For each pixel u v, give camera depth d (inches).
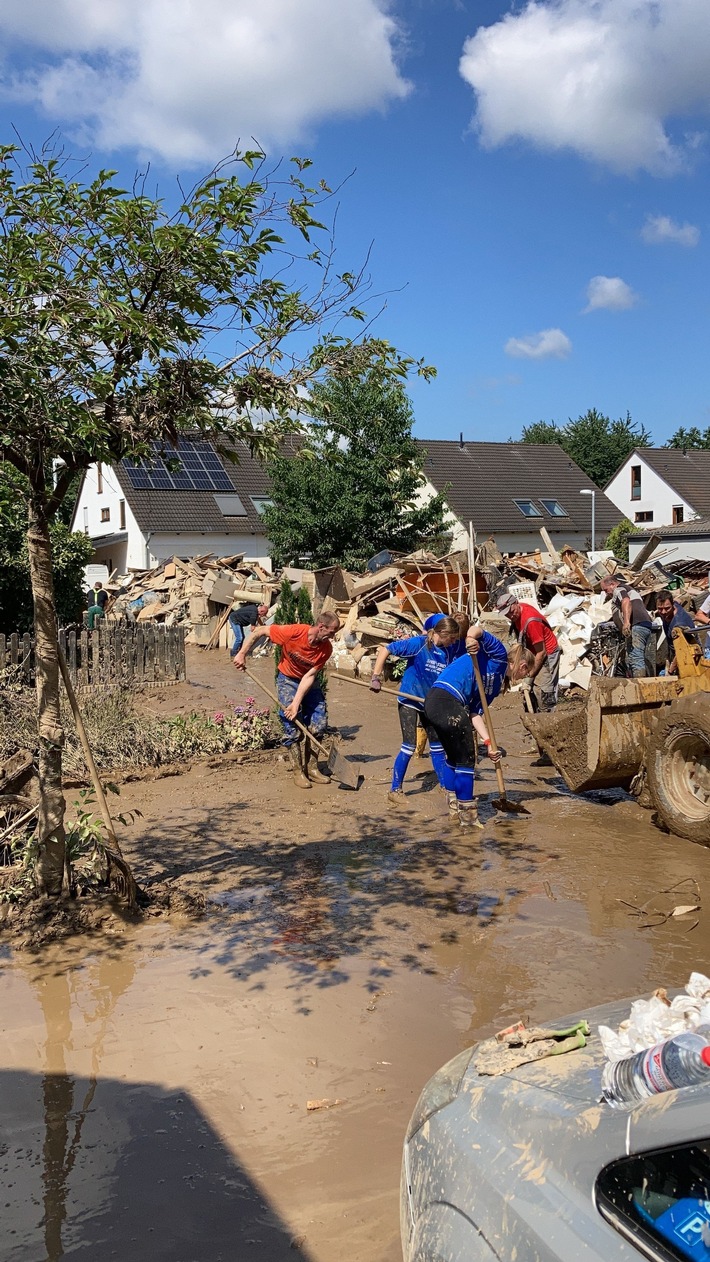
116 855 218.7
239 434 216.5
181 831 291.7
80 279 187.5
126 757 385.1
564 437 3235.7
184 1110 142.6
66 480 203.9
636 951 196.9
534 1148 81.1
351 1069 152.9
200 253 185.6
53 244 183.2
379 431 1164.5
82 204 181.9
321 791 342.3
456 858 262.5
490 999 176.1
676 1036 79.4
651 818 300.0
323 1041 161.9
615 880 241.8
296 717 352.2
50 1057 158.9
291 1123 138.8
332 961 194.7
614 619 509.7
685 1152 70.6
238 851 271.1
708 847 268.2
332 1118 139.7
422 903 227.8
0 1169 129.5
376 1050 158.6
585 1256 69.7
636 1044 87.6
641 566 784.3
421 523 1215.6
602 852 265.9
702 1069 74.9
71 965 195.6
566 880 242.4
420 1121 97.1
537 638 413.7
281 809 317.4
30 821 243.1
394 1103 142.9
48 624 209.8
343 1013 171.8
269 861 261.6
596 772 303.3
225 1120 139.9
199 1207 121.4
